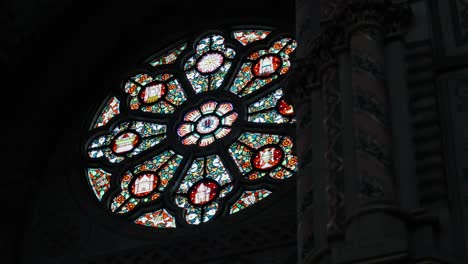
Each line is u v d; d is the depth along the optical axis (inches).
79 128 1137.4
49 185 1085.8
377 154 685.9
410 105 730.2
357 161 684.7
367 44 742.5
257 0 1165.1
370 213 654.5
